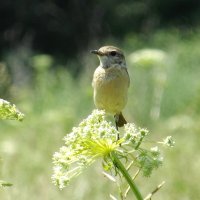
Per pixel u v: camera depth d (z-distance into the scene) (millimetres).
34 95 19031
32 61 24641
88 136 3861
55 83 19812
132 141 3891
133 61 14773
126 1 32750
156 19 31609
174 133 13695
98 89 7234
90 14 33188
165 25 30938
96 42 30625
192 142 12219
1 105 3848
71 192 10023
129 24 32500
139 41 26125
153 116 15805
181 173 10469
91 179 10164
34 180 10438
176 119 14500
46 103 18266
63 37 33250
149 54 14656
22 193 9734
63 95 18844
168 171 10570
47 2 33625
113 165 3938
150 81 17625
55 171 3900
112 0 32969
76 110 17609
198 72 19688
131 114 16281
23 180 10391
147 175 3850
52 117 14109
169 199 10062
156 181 10320
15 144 12594
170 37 24891
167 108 17484
